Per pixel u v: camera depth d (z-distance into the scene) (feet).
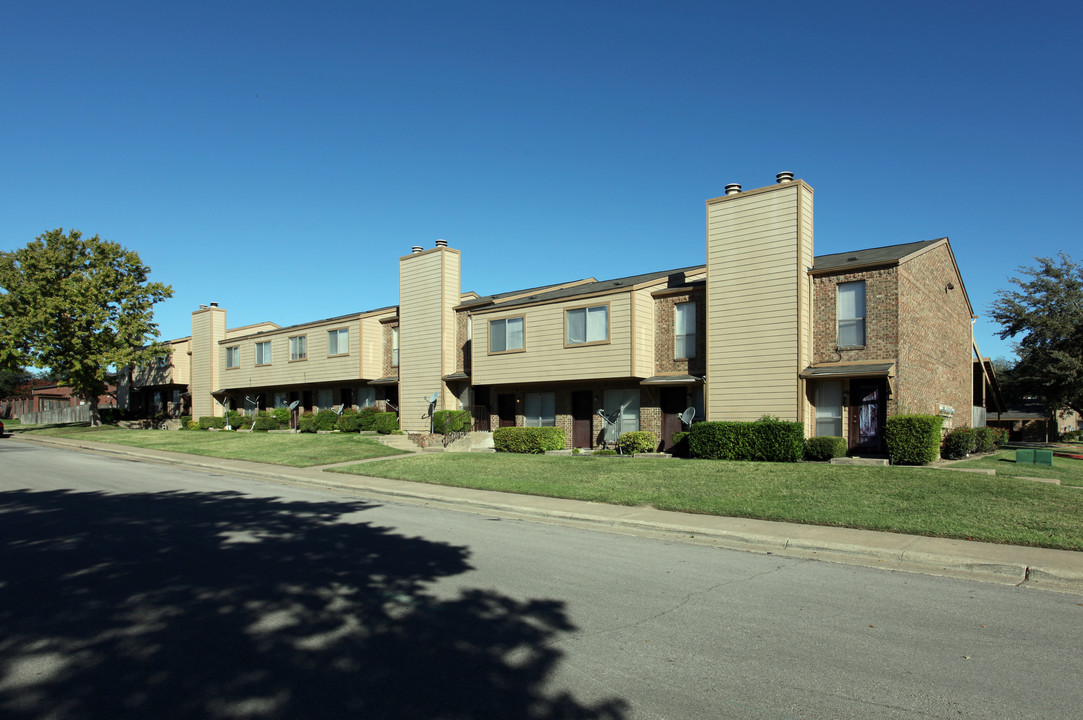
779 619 21.18
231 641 18.90
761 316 67.00
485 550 31.09
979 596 24.11
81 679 16.33
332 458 76.59
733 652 18.26
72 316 142.10
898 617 21.48
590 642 18.98
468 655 17.93
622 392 81.35
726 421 66.69
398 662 17.42
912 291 65.51
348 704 15.03
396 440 94.22
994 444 87.45
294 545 31.94
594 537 35.06
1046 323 111.14
